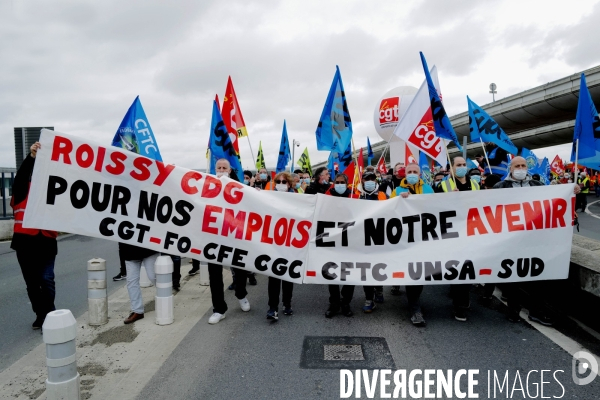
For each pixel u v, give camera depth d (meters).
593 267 4.40
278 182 5.72
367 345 4.07
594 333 4.32
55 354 2.80
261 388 3.22
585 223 14.27
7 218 13.77
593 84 21.23
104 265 4.77
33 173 4.26
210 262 4.70
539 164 11.82
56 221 4.32
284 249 4.79
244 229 4.75
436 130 5.78
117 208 4.48
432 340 4.18
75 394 2.87
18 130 9.40
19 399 3.13
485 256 4.70
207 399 3.06
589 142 5.00
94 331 4.51
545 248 4.66
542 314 4.61
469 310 5.20
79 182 4.39
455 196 4.83
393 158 19.09
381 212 4.87
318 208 4.85
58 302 5.75
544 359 3.71
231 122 7.32
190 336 4.34
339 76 6.68
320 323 4.74
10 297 6.12
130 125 5.95
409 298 4.79
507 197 4.77
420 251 4.80
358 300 5.74
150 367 3.60
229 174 5.29
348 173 6.77
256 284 6.76
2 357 3.96
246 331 4.48
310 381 3.34
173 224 4.63
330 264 4.81
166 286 4.69
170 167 4.67
